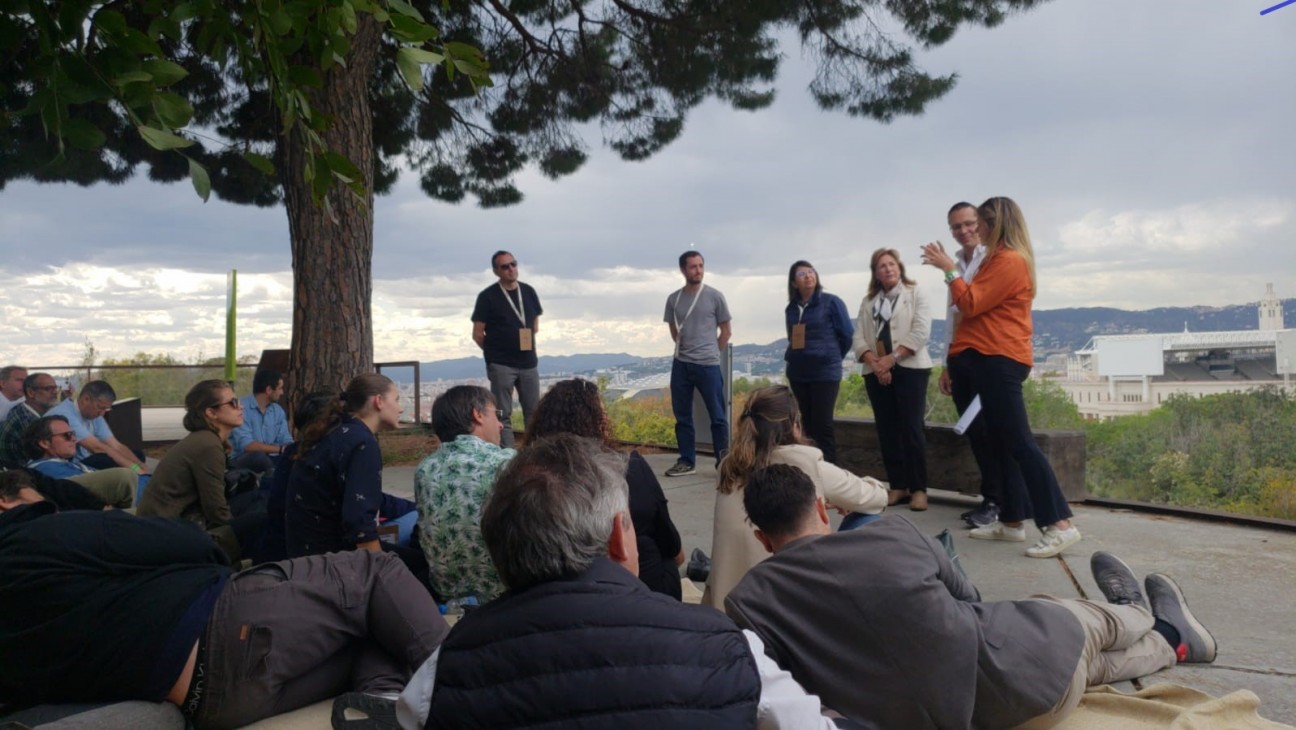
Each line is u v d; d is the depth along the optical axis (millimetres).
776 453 3406
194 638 2605
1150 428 35656
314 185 2809
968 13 9945
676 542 3484
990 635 2553
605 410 3461
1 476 3346
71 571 2549
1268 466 30562
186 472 4391
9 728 2400
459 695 1579
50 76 2174
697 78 11836
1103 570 3426
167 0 2535
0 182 13078
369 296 7004
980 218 4961
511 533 1676
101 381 6551
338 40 2639
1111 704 2824
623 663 1538
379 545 3582
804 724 1706
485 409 3570
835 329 6781
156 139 2174
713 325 8008
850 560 2432
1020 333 4895
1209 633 3242
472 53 2832
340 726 2533
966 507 6352
